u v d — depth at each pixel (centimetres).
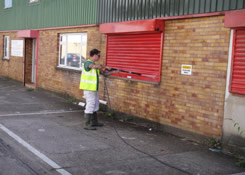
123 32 823
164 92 734
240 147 571
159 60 746
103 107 948
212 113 624
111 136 674
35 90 1357
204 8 627
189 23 668
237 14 553
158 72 749
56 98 1167
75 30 1087
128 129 751
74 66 1122
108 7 912
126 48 850
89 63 707
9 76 1652
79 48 1087
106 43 924
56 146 576
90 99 723
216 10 603
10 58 1636
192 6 652
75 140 625
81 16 1044
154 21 713
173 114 712
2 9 1706
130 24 793
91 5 992
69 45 1150
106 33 897
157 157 543
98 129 733
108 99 879
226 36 594
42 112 896
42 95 1227
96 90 720
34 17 1370
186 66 677
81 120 816
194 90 661
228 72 591
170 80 717
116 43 888
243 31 563
